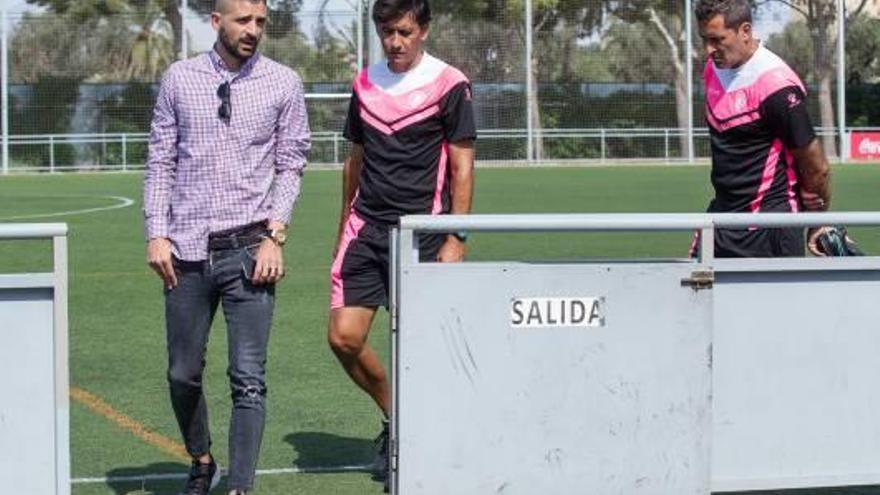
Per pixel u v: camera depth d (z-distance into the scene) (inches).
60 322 216.7
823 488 271.7
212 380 378.9
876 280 240.5
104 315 491.8
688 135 1796.3
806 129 261.4
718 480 237.9
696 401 231.3
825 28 1879.9
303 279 579.8
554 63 1825.8
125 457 298.2
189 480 261.3
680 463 232.1
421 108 267.0
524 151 1782.7
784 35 1909.4
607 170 1576.0
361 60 1734.7
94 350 425.7
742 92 264.8
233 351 248.7
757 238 267.3
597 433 228.7
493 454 226.2
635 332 228.2
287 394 359.9
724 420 237.3
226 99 245.4
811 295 238.7
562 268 225.5
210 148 246.1
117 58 1732.3
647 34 1827.0
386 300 272.7
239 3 244.1
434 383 223.9
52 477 218.5
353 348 271.9
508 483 227.0
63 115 1713.8
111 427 326.6
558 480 228.4
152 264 246.7
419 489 225.1
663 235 751.1
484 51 1785.2
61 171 1674.5
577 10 1824.6
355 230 271.3
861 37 2251.5
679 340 229.8
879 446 243.4
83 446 308.0
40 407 217.5
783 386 238.8
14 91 1702.8
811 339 239.1
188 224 247.1
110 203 1045.2
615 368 228.1
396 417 225.0
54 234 215.2
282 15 1745.8
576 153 1808.6
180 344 250.2
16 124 1701.5
